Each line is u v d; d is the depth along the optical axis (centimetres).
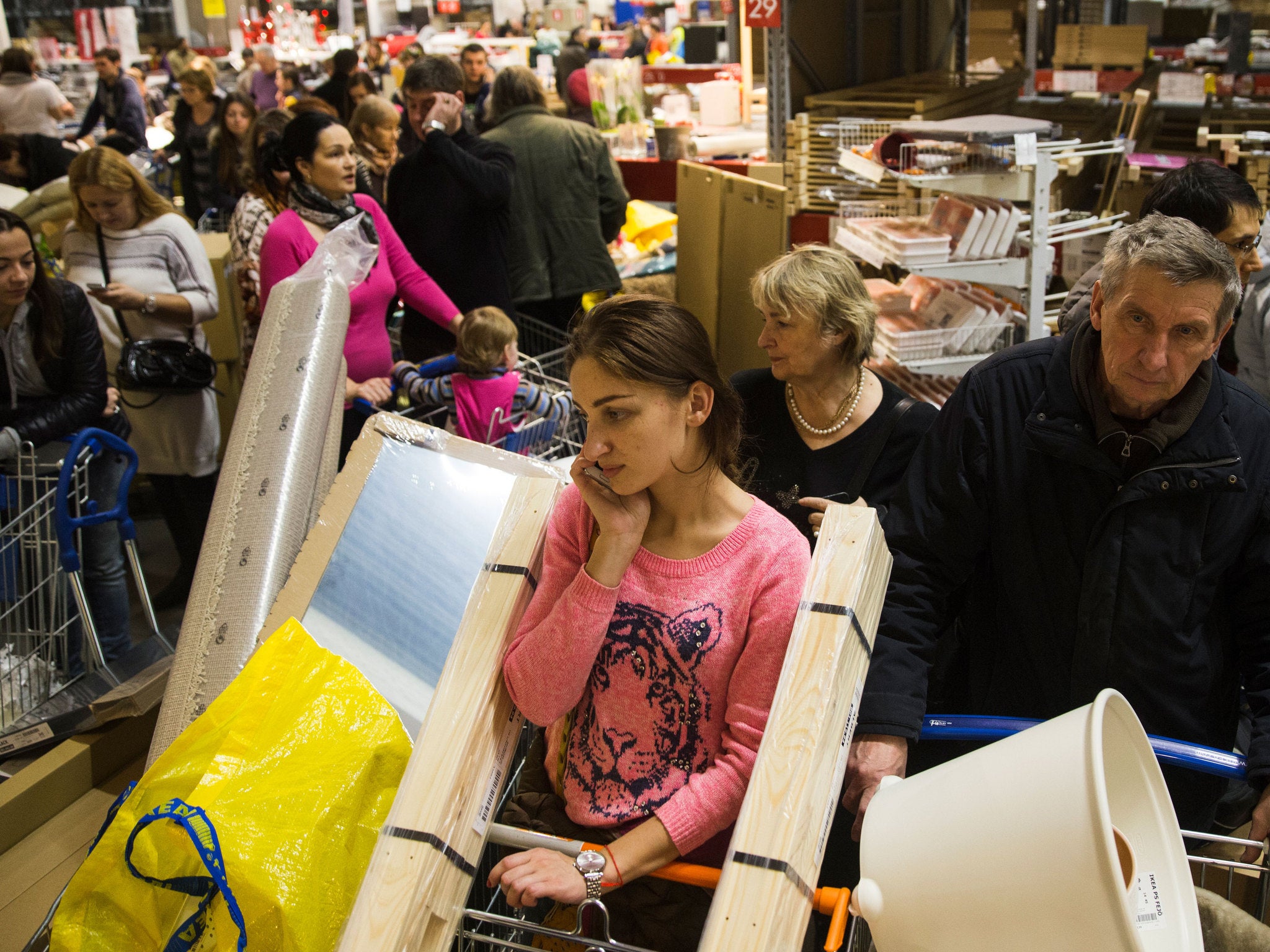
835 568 144
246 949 132
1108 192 471
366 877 134
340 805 144
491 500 183
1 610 295
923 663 181
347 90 756
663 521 145
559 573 152
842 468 235
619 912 150
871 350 235
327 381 250
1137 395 162
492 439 343
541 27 1236
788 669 136
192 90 752
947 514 189
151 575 457
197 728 155
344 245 324
